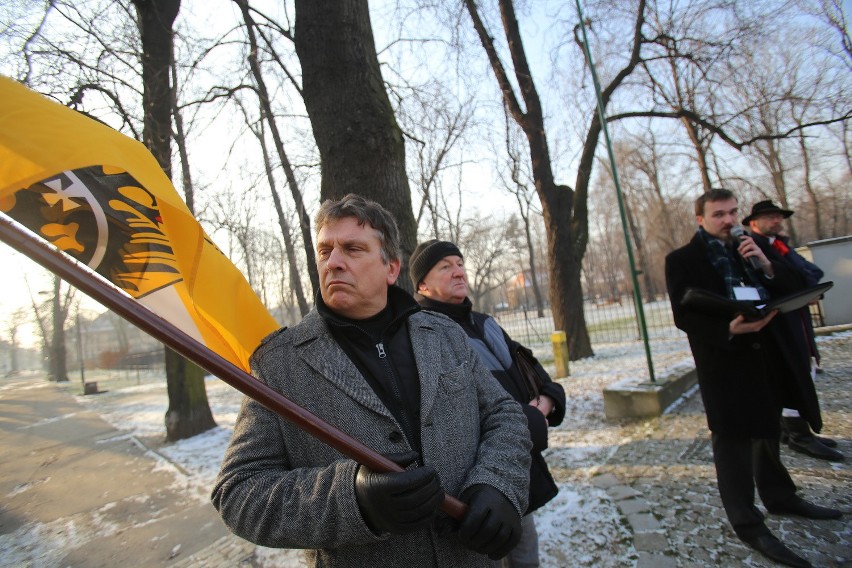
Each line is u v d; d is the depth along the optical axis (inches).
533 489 74.6
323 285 54.1
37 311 1382.9
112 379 1130.0
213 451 253.0
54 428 424.5
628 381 223.1
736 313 88.1
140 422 401.4
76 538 157.8
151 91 265.0
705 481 129.8
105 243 45.5
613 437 182.4
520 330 856.9
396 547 46.3
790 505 106.3
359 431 47.0
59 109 42.8
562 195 396.2
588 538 110.5
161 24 251.0
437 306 85.4
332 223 55.0
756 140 391.2
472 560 49.0
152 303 46.9
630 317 794.2
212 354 39.0
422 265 88.4
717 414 95.8
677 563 96.5
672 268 104.5
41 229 42.0
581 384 287.3
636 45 388.8
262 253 606.2
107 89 254.5
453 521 45.9
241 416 50.7
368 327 55.2
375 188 138.3
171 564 130.1
